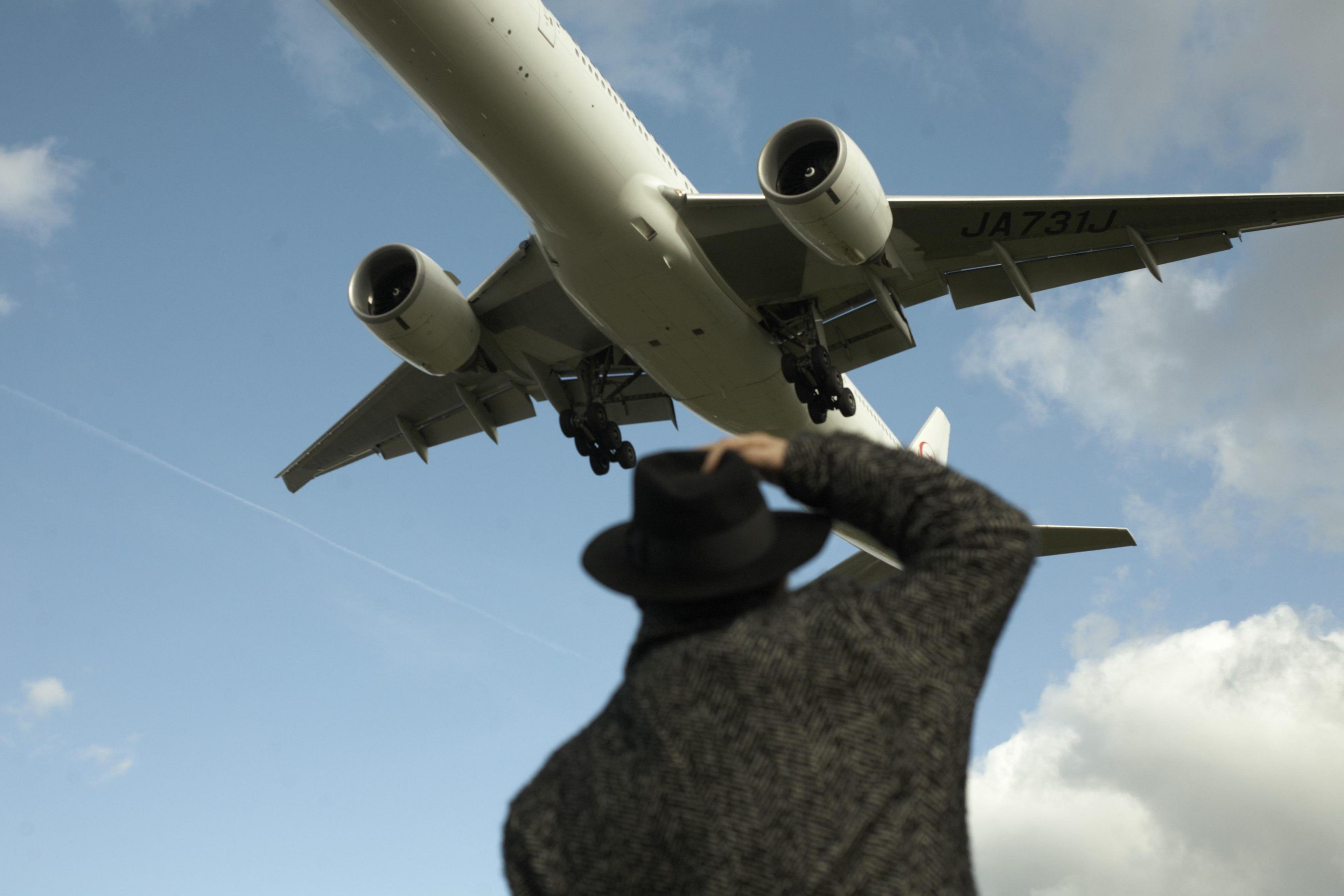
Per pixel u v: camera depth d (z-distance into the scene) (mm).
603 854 1356
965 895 1437
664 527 1521
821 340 15781
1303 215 13734
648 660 1494
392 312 15133
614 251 13492
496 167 12812
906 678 1408
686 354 15031
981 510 1553
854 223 12852
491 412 19641
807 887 1312
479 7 11586
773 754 1356
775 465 1664
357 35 12070
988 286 15812
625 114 13547
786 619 1461
